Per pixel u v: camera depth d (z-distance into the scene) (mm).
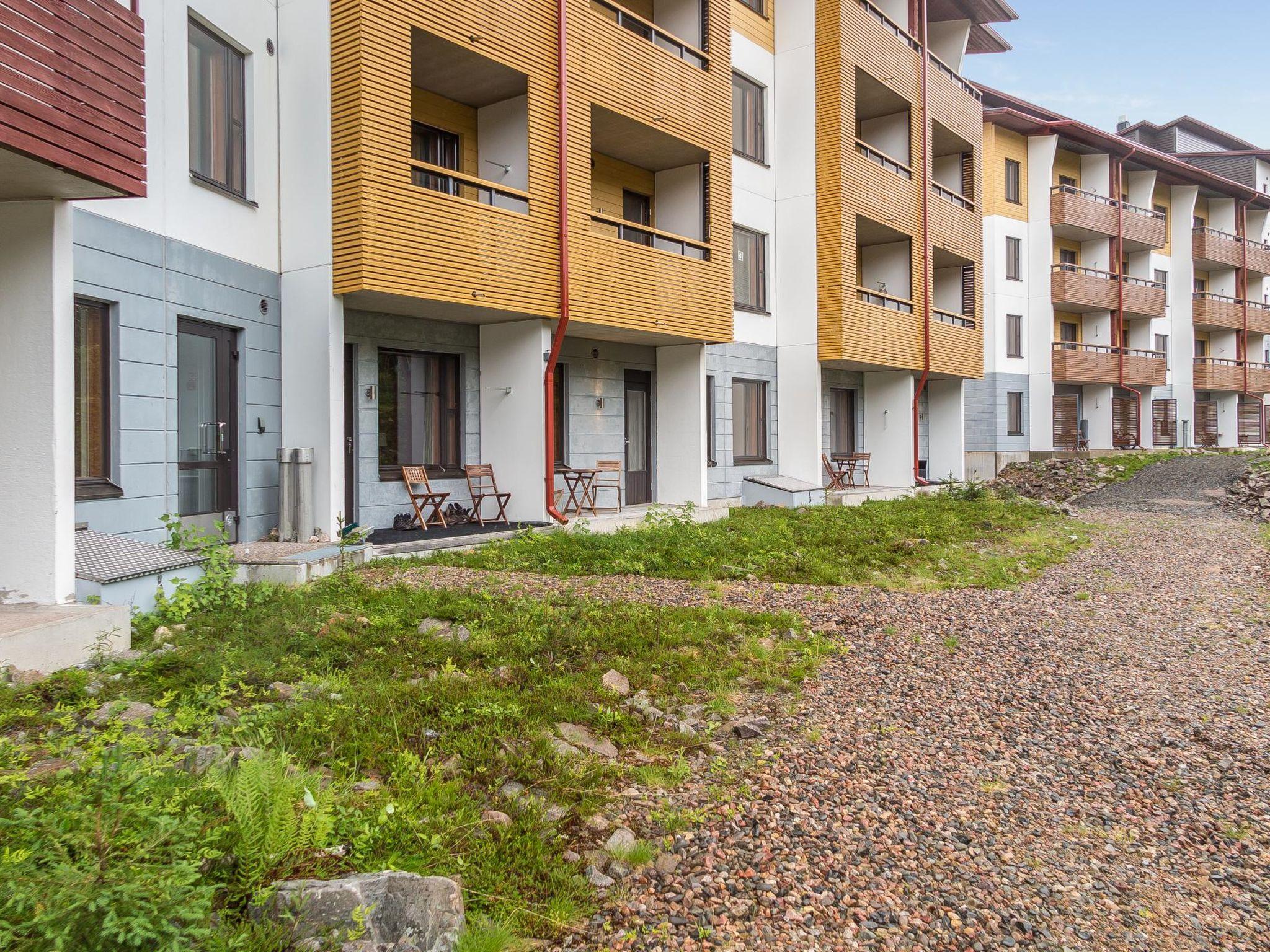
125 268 7941
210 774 3229
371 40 9516
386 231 9664
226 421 9609
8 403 5992
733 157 17359
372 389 11312
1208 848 4223
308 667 5629
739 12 17516
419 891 2934
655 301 13594
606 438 14781
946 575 10617
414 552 10117
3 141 4871
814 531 13258
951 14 23391
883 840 4102
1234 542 13344
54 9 5234
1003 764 5082
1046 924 3535
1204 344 39531
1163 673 6895
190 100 9102
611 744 4922
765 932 3346
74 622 5535
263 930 2629
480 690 5242
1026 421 29266
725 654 6672
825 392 20375
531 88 11500
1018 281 28859
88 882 2410
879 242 21078
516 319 12078
